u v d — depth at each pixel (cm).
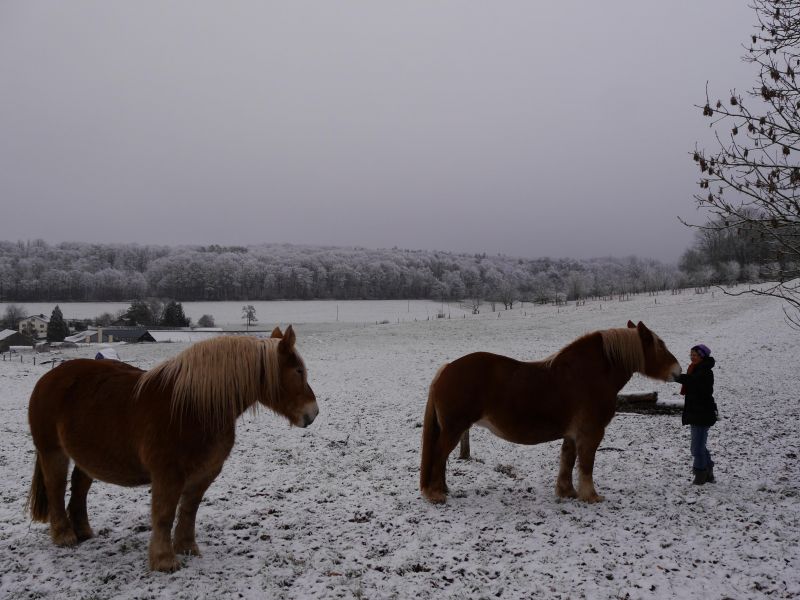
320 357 2677
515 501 668
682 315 4259
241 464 838
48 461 502
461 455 859
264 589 446
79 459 482
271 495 686
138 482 490
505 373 644
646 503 651
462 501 664
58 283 11281
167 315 8469
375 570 484
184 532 499
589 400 649
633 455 869
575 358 661
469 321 5131
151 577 454
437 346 3150
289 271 11931
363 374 2009
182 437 454
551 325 4406
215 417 466
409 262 13750
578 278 9888
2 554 502
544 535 559
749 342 2517
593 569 483
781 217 616
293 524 588
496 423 646
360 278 12250
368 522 598
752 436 972
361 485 733
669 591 444
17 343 6612
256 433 1055
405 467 830
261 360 492
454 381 646
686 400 727
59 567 474
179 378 457
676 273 9200
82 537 532
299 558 503
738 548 520
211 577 461
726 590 444
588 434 654
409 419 1205
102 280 11394
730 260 6731
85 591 434
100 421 471
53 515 511
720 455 862
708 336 2886
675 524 585
